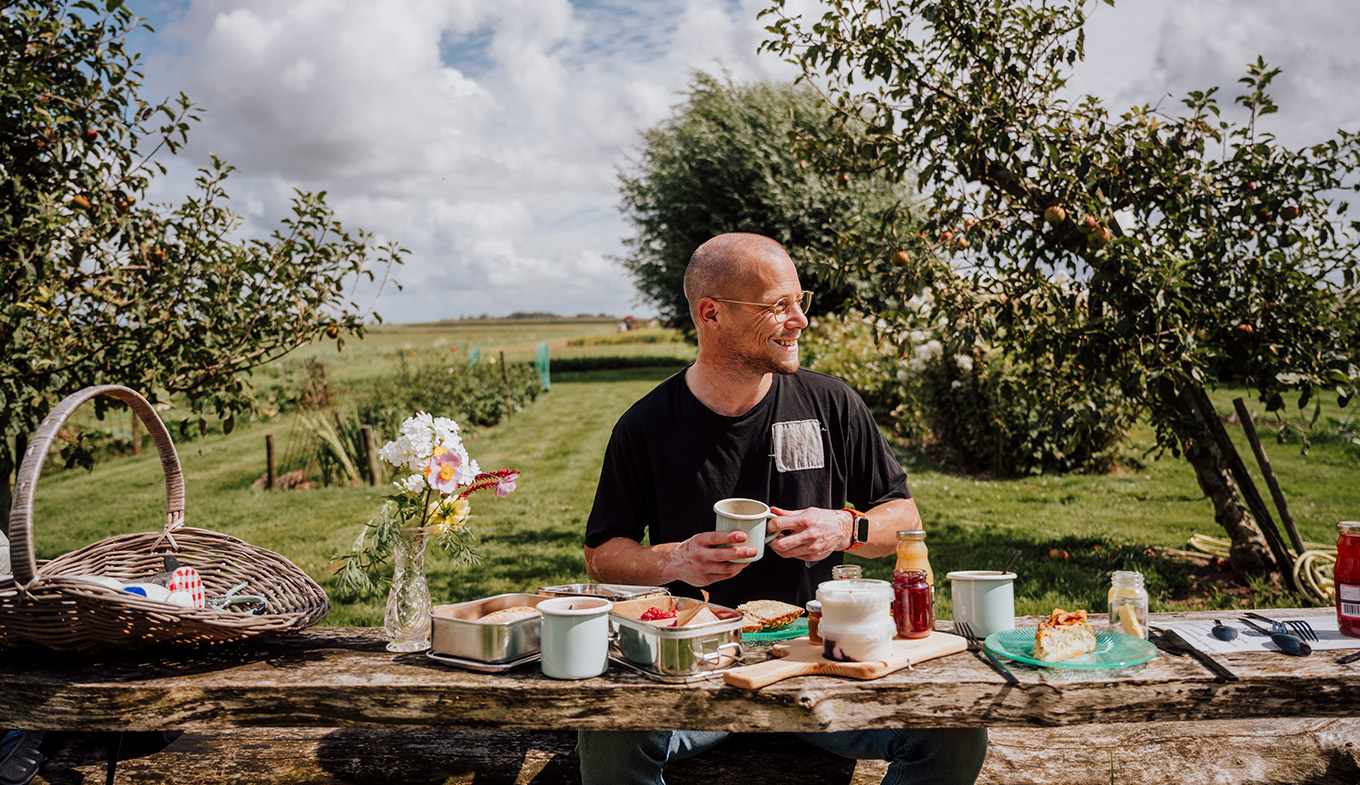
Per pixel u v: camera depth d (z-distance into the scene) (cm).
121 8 422
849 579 192
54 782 221
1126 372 459
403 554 199
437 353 1848
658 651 168
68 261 414
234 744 232
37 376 398
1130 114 471
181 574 203
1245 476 508
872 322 488
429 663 184
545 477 1004
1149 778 223
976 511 758
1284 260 449
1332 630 196
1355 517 697
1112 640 187
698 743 209
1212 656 177
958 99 468
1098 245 425
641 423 239
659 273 2583
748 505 192
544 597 200
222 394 467
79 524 872
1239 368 466
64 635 174
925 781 189
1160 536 642
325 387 1376
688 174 2239
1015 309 476
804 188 1975
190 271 448
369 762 226
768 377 241
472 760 225
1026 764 225
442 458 196
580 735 192
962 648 186
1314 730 231
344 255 488
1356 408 1134
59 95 417
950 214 467
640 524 243
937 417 992
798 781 217
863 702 162
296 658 189
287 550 678
